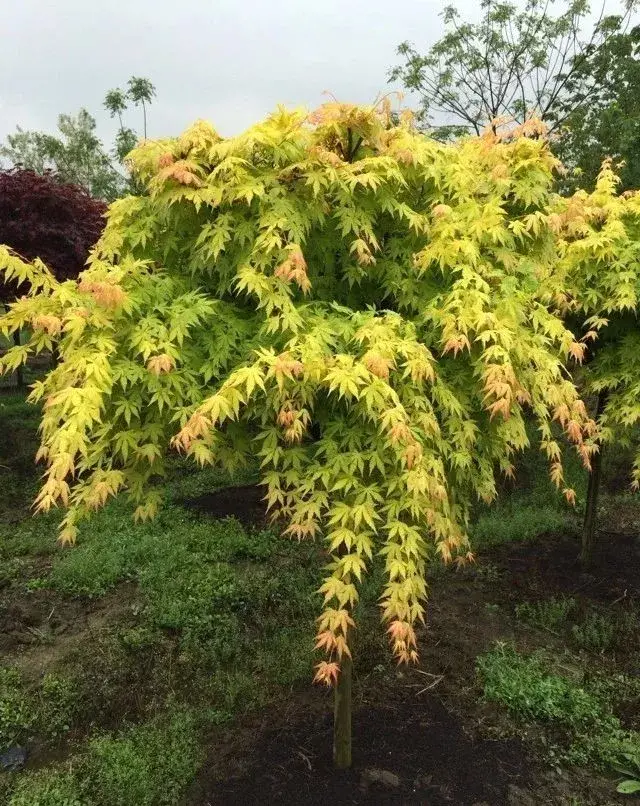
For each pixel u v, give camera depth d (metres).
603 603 4.48
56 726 3.23
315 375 1.92
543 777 2.87
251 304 2.45
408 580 2.12
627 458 7.09
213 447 2.14
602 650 3.94
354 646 3.79
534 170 2.73
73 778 2.85
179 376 2.16
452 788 2.75
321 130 2.40
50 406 2.11
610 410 4.43
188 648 3.81
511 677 3.50
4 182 8.06
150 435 2.21
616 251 4.01
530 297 2.57
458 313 2.27
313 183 2.17
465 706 3.33
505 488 6.64
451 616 4.29
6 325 2.19
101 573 4.68
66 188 8.52
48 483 1.80
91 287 2.06
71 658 3.77
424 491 1.99
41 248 8.11
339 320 2.21
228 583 4.47
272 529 5.54
